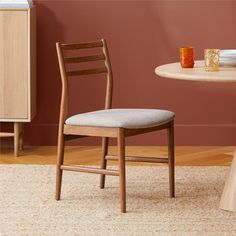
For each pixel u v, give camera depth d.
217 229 3.57
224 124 5.59
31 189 4.28
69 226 3.61
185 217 3.75
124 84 5.56
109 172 3.87
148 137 5.60
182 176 4.62
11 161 5.06
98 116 3.88
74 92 5.58
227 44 5.53
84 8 5.50
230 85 5.56
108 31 5.52
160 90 5.57
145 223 3.65
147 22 5.51
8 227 3.59
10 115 5.21
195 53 5.54
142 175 4.64
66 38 5.52
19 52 5.18
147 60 5.54
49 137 5.61
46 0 5.48
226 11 5.50
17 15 5.14
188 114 5.58
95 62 5.56
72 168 3.99
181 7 5.50
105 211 3.85
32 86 5.29
